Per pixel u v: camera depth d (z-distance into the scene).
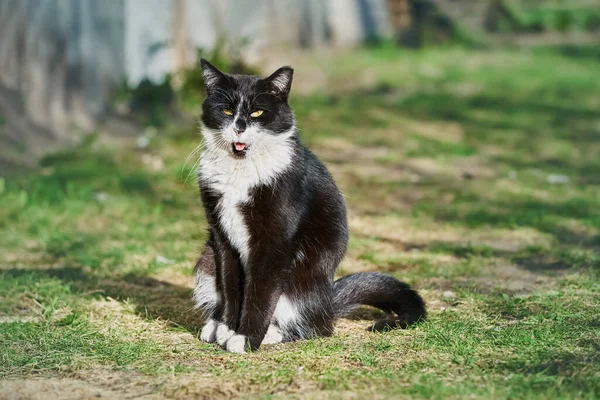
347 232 7.84
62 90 16.86
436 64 26.67
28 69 16.36
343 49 28.36
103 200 13.39
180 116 18.25
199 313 8.06
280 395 5.81
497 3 37.75
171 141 16.67
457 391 5.76
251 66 20.42
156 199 13.84
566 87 24.94
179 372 6.37
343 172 15.60
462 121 20.41
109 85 17.89
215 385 6.05
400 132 18.97
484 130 19.69
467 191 14.72
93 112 17.27
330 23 28.70
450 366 6.43
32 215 12.48
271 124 7.19
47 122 16.25
